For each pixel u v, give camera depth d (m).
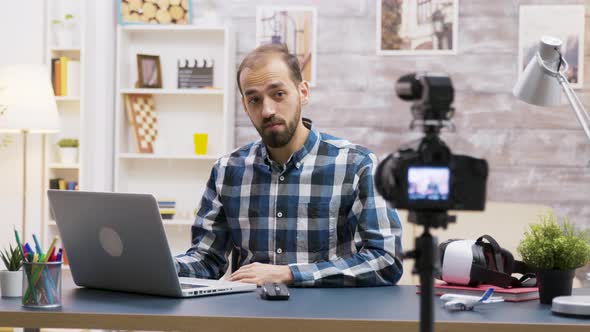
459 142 4.66
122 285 1.78
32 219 4.82
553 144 4.62
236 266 2.31
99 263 1.80
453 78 4.66
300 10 4.76
